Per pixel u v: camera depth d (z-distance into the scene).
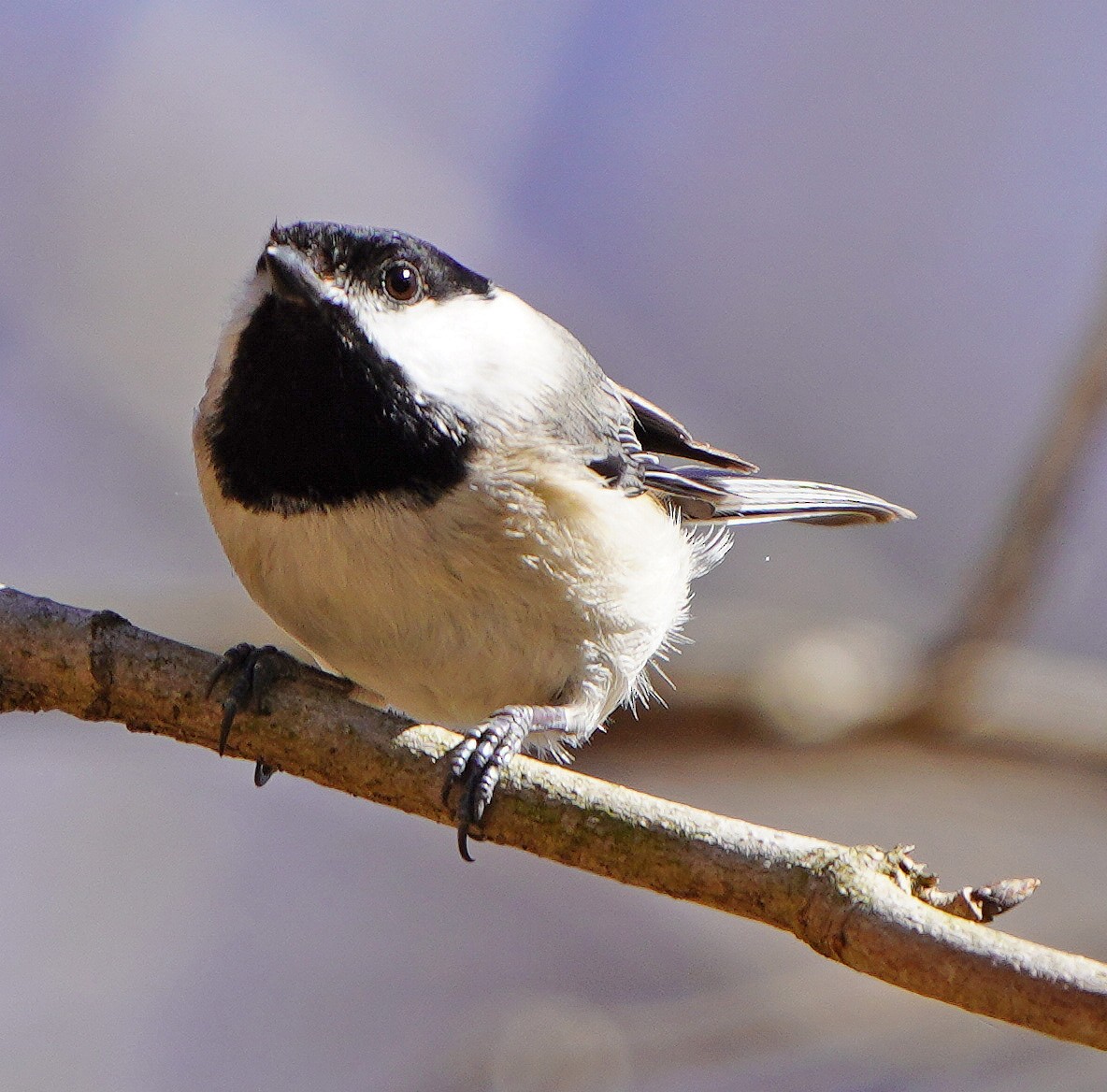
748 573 12.18
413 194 12.77
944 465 13.14
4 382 12.01
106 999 11.04
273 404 6.96
